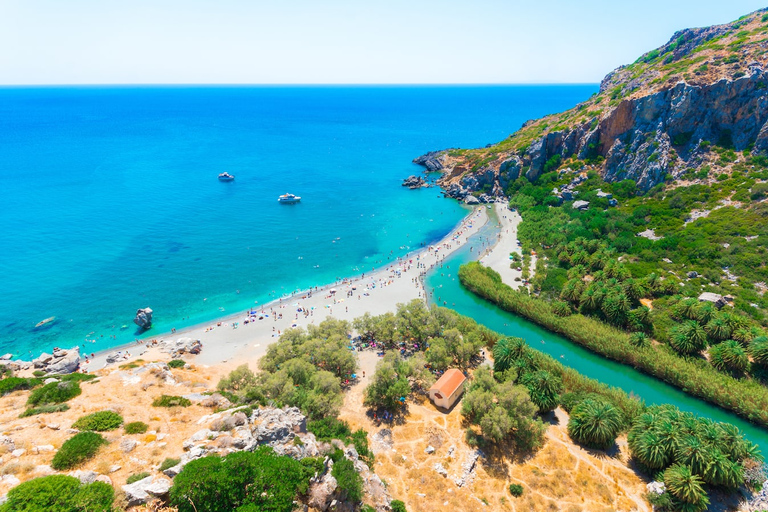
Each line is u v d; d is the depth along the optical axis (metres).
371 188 197.12
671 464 51.00
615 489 50.62
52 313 91.88
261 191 187.62
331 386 61.03
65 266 113.00
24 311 92.00
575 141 164.38
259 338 85.38
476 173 182.75
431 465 53.28
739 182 114.69
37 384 48.16
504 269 111.62
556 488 50.50
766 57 124.38
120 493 28.89
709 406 66.06
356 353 79.06
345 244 135.62
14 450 33.53
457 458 54.41
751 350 68.19
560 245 112.38
